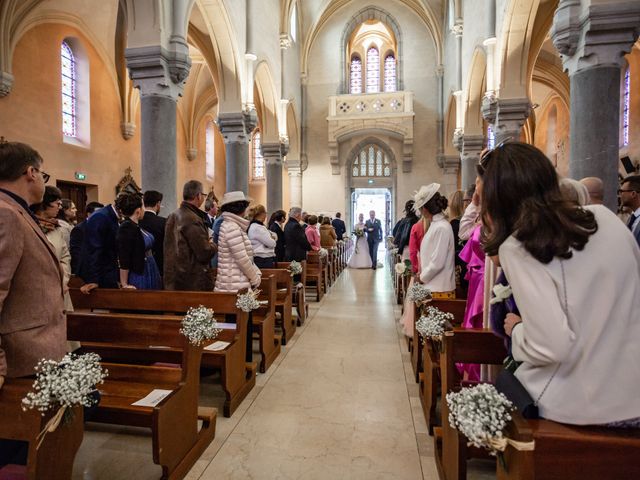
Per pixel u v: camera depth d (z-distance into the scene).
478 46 9.64
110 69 13.34
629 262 1.22
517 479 1.21
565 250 1.18
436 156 17.59
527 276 1.22
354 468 2.59
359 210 20.95
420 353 3.92
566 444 1.18
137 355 3.35
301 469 2.58
